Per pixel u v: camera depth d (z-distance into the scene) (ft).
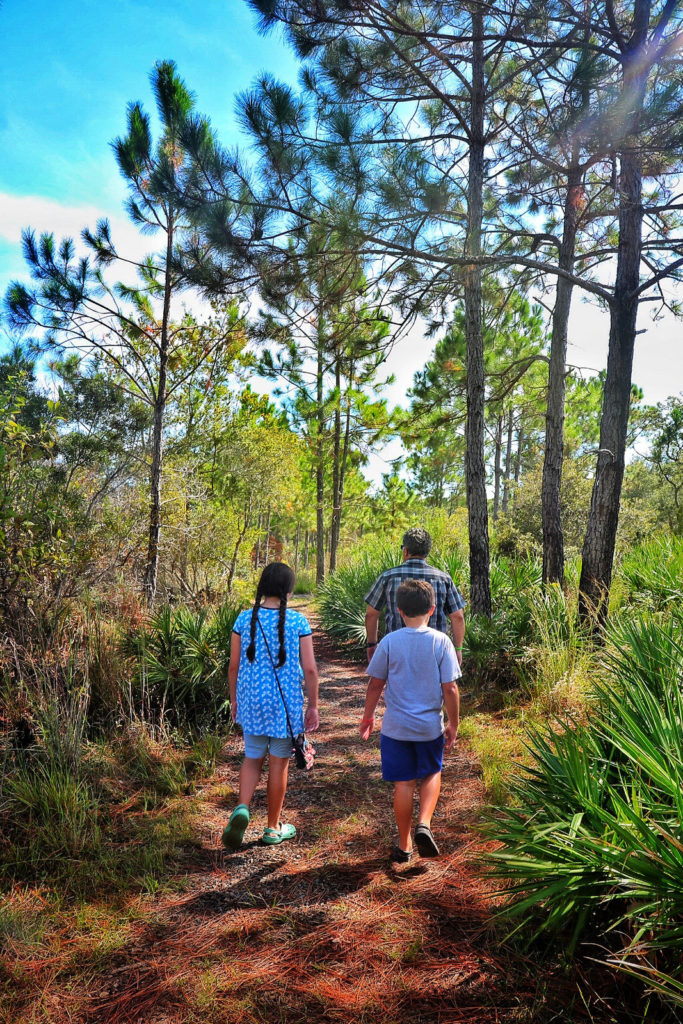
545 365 64.28
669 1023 7.36
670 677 11.36
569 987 8.19
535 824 9.53
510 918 8.89
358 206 24.93
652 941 7.30
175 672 19.48
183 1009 8.08
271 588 12.49
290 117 23.41
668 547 34.27
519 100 31.71
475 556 29.68
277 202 24.79
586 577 26.35
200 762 16.80
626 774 10.21
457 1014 7.84
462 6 23.98
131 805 14.20
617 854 8.02
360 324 30.83
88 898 10.57
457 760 17.21
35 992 8.37
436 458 47.14
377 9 23.45
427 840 10.82
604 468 26.30
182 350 42.14
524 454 81.71
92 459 34.22
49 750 14.25
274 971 8.77
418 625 11.98
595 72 21.39
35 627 17.47
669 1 20.81
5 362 33.86
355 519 107.34
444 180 26.99
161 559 37.09
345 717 22.59
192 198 24.85
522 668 22.52
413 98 27.96
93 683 17.65
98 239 33.60
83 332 34.12
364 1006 8.06
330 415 74.28
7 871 11.26
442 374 48.78
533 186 35.24
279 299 27.43
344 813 14.23
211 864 11.84
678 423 60.23
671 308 32.94
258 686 12.12
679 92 20.85
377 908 10.29
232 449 50.62
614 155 24.27
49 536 18.43
